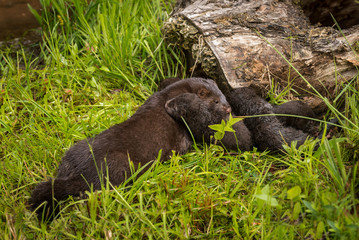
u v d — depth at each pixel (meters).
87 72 6.64
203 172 4.41
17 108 6.17
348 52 5.55
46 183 4.26
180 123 5.32
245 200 4.24
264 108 5.39
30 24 8.41
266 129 5.23
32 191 4.32
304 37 5.88
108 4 7.62
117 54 6.75
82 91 6.39
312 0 7.40
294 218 3.40
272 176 4.59
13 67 6.96
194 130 5.29
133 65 6.95
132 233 3.82
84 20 7.21
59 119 5.56
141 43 6.86
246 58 5.75
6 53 7.48
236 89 5.59
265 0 6.37
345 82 5.49
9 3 8.70
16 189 4.54
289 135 5.18
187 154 5.04
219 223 4.05
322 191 3.71
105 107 6.05
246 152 5.02
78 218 4.09
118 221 3.99
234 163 4.71
